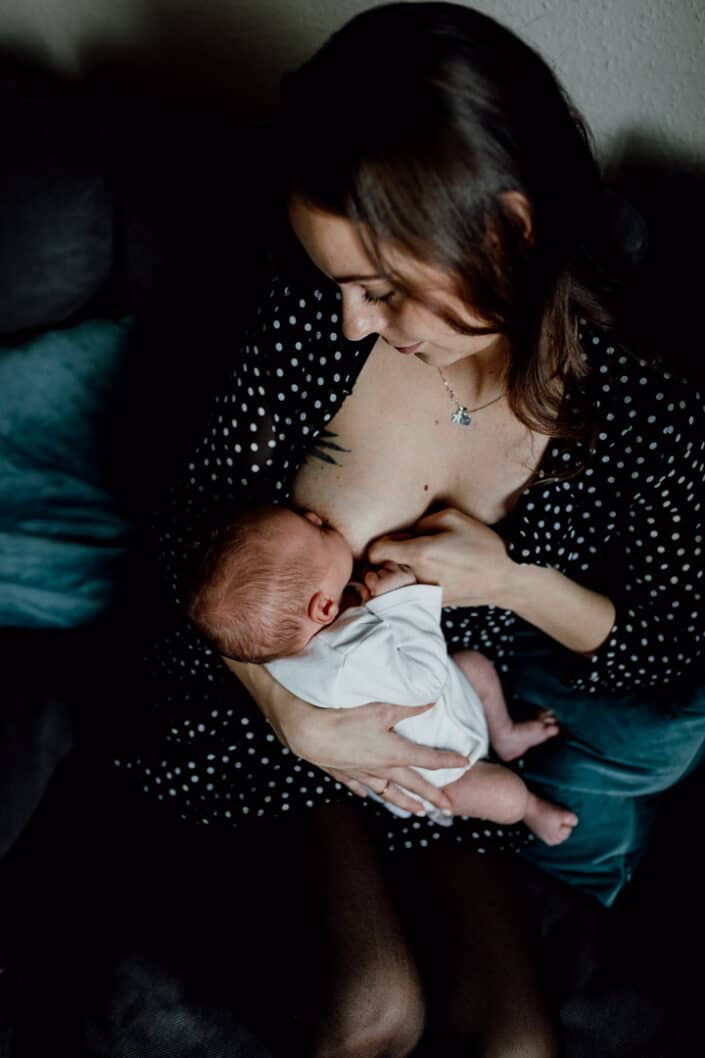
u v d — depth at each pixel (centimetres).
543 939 109
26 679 118
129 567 122
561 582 93
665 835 116
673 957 104
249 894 99
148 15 118
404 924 95
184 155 110
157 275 114
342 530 96
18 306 116
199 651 102
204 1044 95
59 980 100
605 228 77
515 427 88
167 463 120
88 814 110
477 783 100
